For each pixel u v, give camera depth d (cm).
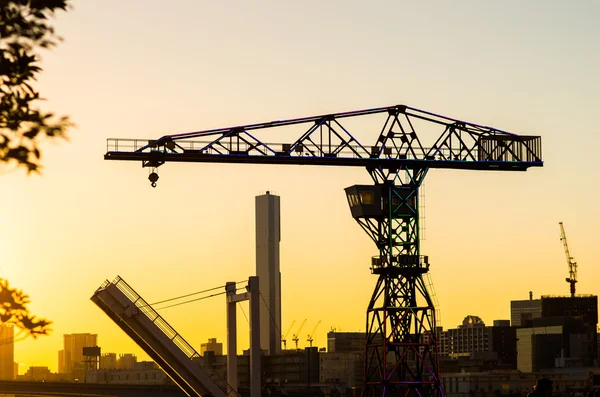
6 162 2825
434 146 17688
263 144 16512
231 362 16688
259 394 16000
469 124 17675
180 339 15475
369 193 17888
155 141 16025
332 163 17038
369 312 18250
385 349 17788
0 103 2883
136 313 15075
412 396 18200
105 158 15825
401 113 17525
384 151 17488
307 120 16900
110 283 15012
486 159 17700
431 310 18075
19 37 2880
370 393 18288
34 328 2939
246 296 16338
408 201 17950
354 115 17112
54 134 2861
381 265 18038
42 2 2875
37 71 2912
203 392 15662
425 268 18000
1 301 2911
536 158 17675
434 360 17888
